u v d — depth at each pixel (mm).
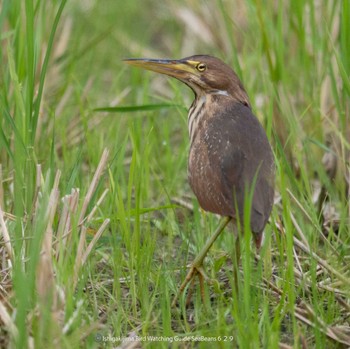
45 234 9664
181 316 10125
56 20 10906
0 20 11961
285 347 9078
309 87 13547
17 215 9883
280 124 12938
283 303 9656
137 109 12195
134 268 10586
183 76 11539
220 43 16484
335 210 12594
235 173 10211
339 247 11359
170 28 18984
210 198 10367
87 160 13820
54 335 8586
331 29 13055
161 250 11781
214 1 16750
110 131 13844
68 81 14453
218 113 11031
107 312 9641
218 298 10312
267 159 10414
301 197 11828
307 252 10844
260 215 9859
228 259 11375
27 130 11000
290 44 14258
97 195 11812
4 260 10297
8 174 12289
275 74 13227
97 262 11133
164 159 14000
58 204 10812
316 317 9242
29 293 8680
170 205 11109
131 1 19281
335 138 12930
